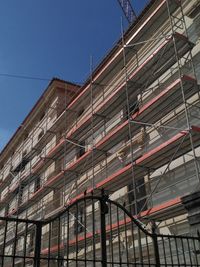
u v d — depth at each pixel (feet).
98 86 67.36
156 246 23.63
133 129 52.85
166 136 49.14
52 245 62.28
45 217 69.21
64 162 69.46
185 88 43.83
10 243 77.87
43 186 75.10
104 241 22.11
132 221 24.30
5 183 113.19
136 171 48.37
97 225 56.29
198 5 49.52
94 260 21.13
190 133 38.32
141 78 53.31
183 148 42.98
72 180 70.69
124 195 54.75
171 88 43.50
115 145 58.13
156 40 54.70
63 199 67.46
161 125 49.26
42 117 100.12
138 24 60.03
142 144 53.52
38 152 92.17
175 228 43.47
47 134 84.58
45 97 95.45
